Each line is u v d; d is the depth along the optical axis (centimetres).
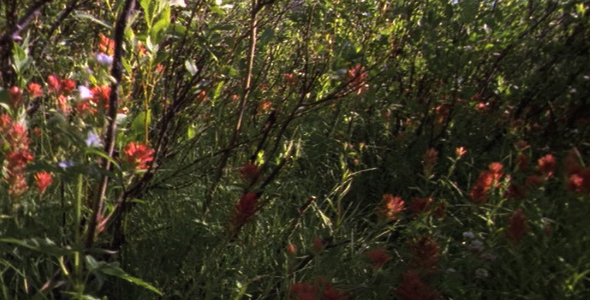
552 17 434
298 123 357
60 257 185
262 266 265
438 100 398
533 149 382
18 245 228
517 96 412
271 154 289
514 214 238
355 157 377
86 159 236
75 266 186
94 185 240
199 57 305
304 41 350
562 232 271
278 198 311
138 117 213
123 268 246
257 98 341
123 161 198
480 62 416
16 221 213
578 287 230
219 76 288
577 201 251
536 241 250
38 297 196
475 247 246
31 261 227
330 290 197
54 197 261
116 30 198
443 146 388
